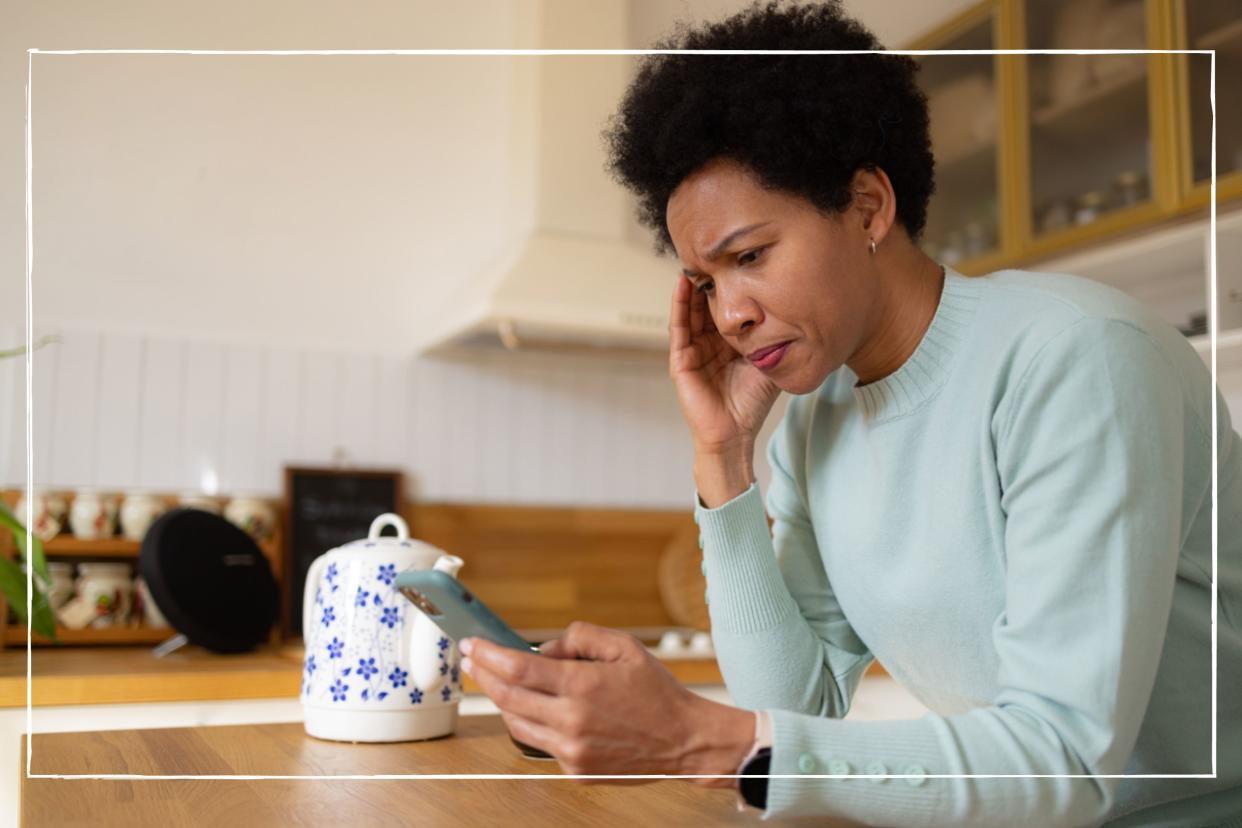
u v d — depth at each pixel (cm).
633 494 288
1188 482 76
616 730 65
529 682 65
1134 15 224
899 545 88
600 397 287
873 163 83
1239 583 80
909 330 86
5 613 216
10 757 166
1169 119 214
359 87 265
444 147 271
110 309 241
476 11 276
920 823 67
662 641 251
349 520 254
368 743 111
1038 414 74
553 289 233
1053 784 66
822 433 99
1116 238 227
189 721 178
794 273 80
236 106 254
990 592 82
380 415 264
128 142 244
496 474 274
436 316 262
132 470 241
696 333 103
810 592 106
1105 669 66
